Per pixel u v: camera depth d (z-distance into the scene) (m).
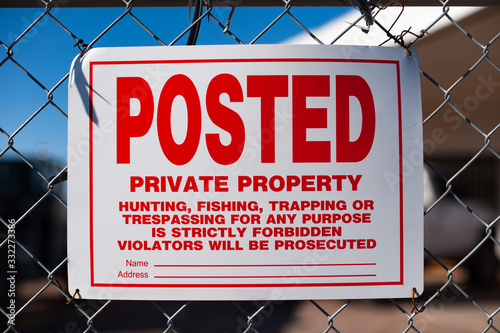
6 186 3.93
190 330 3.65
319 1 1.12
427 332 3.63
